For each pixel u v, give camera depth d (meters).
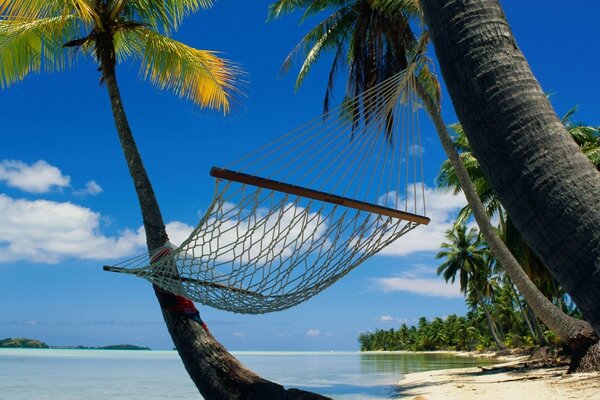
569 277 1.84
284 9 14.03
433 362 37.09
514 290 33.69
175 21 9.20
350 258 4.86
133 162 7.44
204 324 6.59
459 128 19.25
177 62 9.18
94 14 7.63
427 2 2.27
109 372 25.69
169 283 5.24
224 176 4.00
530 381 12.12
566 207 1.85
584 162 1.92
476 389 11.68
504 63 2.05
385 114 4.19
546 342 26.36
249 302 5.12
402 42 12.96
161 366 34.50
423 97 12.72
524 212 1.94
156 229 7.02
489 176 2.06
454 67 2.13
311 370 28.52
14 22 8.39
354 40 13.77
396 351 105.62
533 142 1.95
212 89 9.46
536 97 2.01
